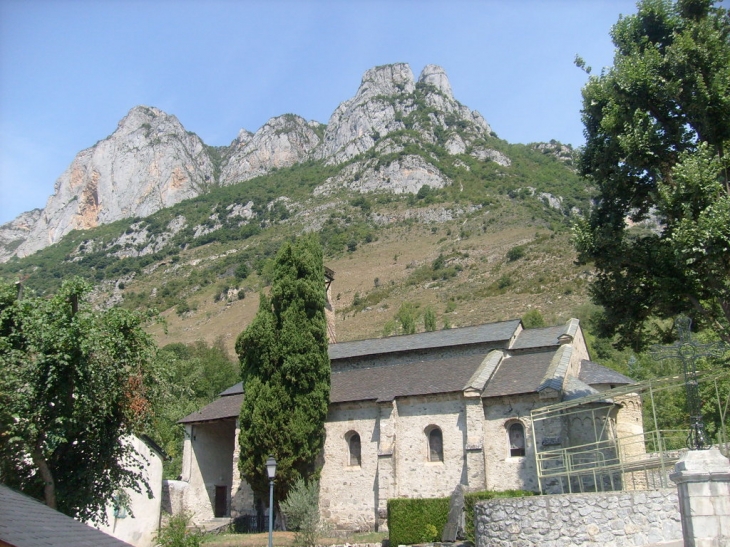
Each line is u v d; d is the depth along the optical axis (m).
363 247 165.75
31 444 19.39
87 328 20.03
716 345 15.08
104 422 21.78
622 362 66.75
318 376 35.59
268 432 34.19
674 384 22.75
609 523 19.27
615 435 29.94
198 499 39.59
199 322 136.88
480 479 30.73
